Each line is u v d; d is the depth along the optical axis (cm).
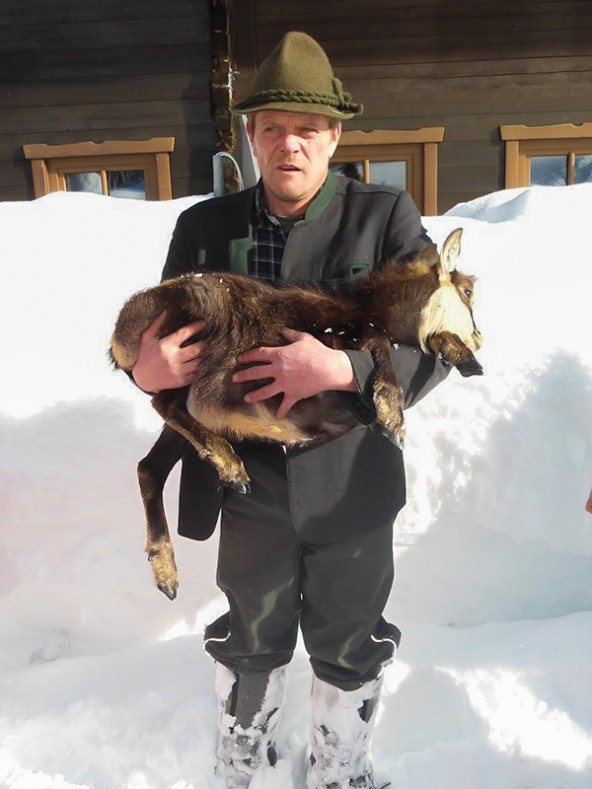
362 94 755
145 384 193
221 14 720
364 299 197
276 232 213
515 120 755
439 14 736
